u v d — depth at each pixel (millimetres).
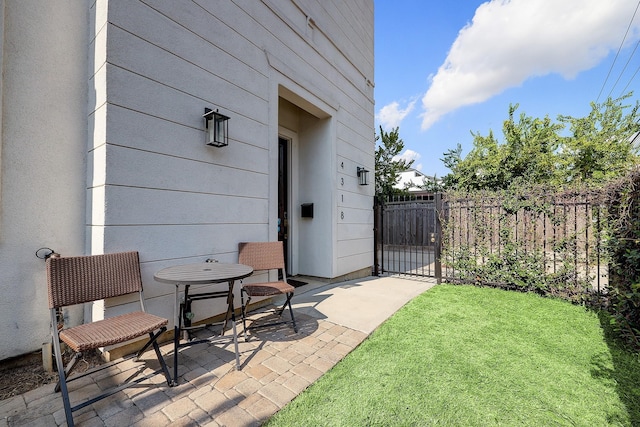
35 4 2164
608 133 8602
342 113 5391
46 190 2201
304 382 1896
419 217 9336
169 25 2549
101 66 2189
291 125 5230
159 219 2451
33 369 2025
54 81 2246
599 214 3500
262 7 3598
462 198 4762
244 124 3289
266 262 3148
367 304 3635
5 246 2020
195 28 2770
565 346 2436
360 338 2609
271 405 1656
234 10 3195
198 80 2787
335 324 2955
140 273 2197
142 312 2012
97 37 2258
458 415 1586
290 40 4086
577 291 3672
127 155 2240
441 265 5039
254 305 3426
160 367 2070
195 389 1806
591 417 1572
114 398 1705
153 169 2412
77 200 2350
